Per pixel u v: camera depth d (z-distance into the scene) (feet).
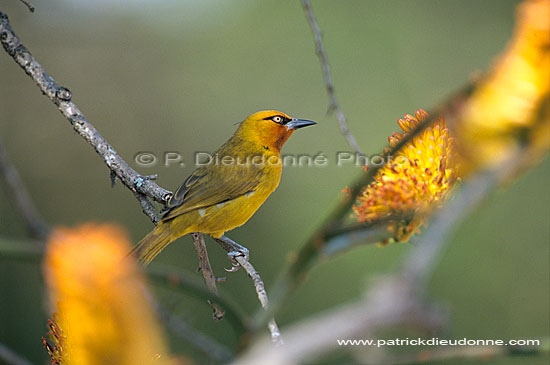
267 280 41.19
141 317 4.64
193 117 52.29
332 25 50.70
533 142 4.57
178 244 40.65
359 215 7.60
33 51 51.24
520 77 4.72
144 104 52.54
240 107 52.06
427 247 3.77
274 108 50.88
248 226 43.06
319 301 37.55
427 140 7.60
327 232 6.05
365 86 49.16
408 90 49.06
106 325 4.48
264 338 6.00
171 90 52.90
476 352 6.28
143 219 45.93
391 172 7.69
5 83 47.62
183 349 19.06
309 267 6.02
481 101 4.86
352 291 37.19
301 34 51.93
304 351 3.48
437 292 37.68
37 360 35.68
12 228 39.68
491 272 38.29
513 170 4.56
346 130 20.54
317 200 44.09
